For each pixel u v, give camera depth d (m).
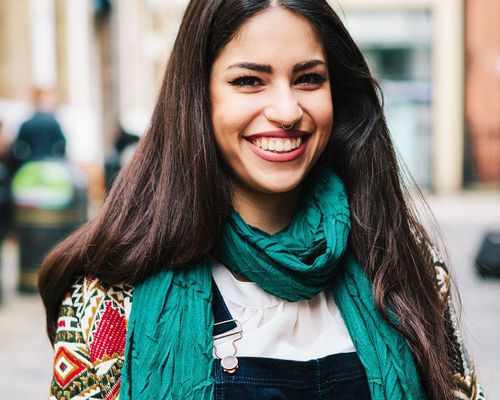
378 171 1.62
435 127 16.44
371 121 1.65
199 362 1.36
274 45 1.41
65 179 6.34
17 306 5.98
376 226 1.56
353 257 1.56
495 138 16.59
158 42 16.28
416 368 1.50
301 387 1.40
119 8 14.72
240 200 1.55
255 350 1.41
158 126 1.53
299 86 1.46
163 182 1.46
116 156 9.11
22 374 4.38
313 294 1.46
